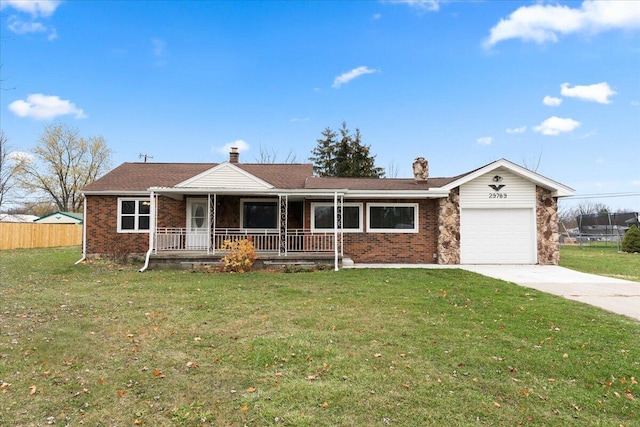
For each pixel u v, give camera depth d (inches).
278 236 590.2
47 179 1656.0
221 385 162.4
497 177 612.1
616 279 452.8
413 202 622.8
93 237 624.7
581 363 186.5
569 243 1423.5
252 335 227.5
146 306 300.8
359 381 164.9
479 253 605.9
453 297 336.5
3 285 401.4
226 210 636.1
